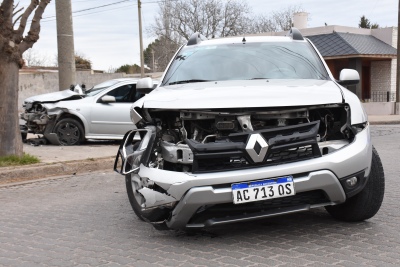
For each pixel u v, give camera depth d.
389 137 15.43
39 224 6.00
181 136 5.08
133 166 5.03
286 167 4.39
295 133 4.50
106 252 4.80
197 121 4.98
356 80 5.80
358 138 4.71
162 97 5.11
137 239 5.20
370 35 31.61
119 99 13.05
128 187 5.55
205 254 4.56
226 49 6.43
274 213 4.49
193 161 4.48
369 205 5.04
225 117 4.71
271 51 6.28
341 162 4.50
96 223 5.95
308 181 4.41
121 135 12.97
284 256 4.39
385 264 4.11
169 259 4.48
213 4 55.50
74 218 6.25
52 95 13.11
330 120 4.95
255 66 5.98
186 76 6.00
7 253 4.89
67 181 9.10
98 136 12.90
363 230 5.08
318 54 6.28
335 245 4.64
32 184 8.85
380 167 5.02
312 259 4.28
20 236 5.49
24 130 12.96
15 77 9.70
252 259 4.35
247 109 4.62
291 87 5.03
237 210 4.49
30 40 9.75
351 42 29.05
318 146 4.53
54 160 10.26
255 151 4.38
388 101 29.20
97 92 13.12
